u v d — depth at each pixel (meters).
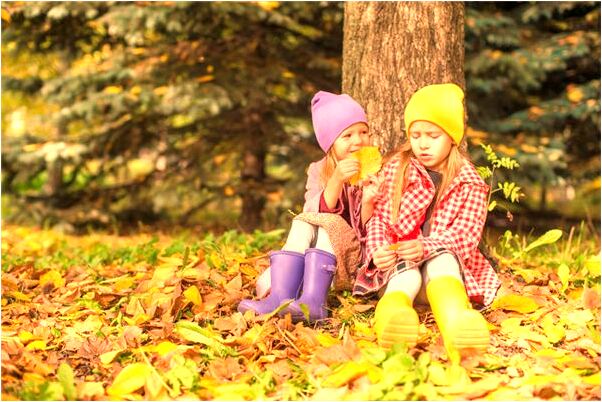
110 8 9.02
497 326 3.40
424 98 3.40
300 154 9.79
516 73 9.02
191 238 9.38
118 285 4.14
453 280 3.08
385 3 4.39
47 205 10.47
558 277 4.38
